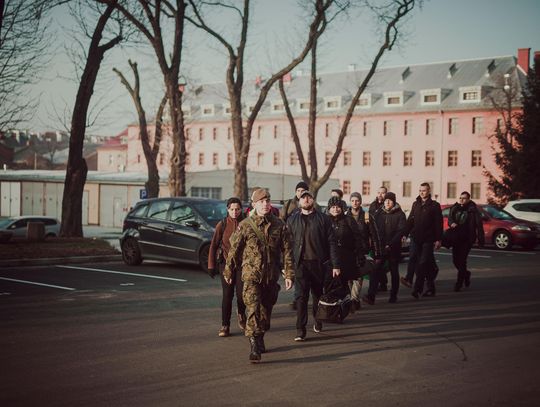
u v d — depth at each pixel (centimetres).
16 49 1947
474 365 688
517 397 571
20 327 872
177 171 2634
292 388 592
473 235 1291
